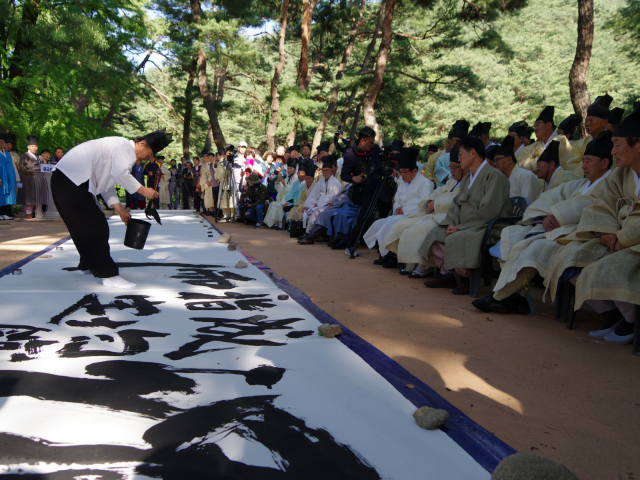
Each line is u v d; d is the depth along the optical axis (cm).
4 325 314
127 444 179
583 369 275
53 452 172
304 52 2358
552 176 483
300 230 906
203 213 1536
